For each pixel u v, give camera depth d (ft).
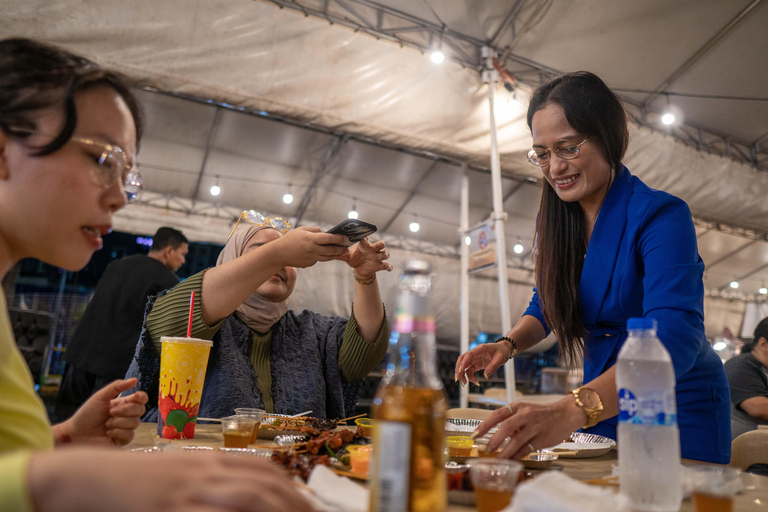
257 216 5.67
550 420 2.55
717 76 18.20
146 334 4.30
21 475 0.96
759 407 9.91
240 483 1.08
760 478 2.72
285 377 5.13
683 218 3.79
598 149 4.38
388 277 23.03
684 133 20.56
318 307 21.33
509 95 15.99
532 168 18.52
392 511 1.33
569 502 1.30
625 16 15.79
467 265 16.43
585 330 4.59
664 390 1.96
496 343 5.00
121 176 2.19
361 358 5.44
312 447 2.72
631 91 19.19
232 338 4.94
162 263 11.56
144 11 11.62
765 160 22.59
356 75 14.29
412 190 22.13
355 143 19.04
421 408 1.58
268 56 13.19
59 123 1.95
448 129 16.29
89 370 10.45
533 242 5.33
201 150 19.35
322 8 13.79
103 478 0.96
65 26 11.19
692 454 3.96
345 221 3.82
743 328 31.40
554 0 15.03
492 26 15.88
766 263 29.27
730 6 15.38
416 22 15.40
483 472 1.81
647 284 3.59
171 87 13.03
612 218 4.33
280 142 18.95
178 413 3.26
